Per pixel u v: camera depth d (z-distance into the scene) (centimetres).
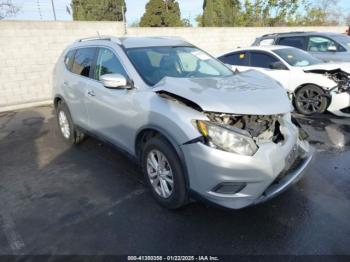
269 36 941
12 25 818
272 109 265
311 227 278
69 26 912
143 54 366
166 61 370
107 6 2283
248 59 716
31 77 879
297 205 311
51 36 888
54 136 564
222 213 303
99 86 384
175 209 305
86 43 447
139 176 390
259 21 2467
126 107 333
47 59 895
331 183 354
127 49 366
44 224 298
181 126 265
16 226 297
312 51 850
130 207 320
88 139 539
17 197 350
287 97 300
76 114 461
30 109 803
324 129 543
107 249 261
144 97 309
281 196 328
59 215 312
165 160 296
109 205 326
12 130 615
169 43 412
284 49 703
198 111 263
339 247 253
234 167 246
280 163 265
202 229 281
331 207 307
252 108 258
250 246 258
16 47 837
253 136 264
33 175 405
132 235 277
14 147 514
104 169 415
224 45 1310
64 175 401
